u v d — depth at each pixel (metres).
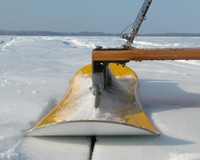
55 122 2.10
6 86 3.95
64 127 2.02
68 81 4.35
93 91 2.47
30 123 2.46
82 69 3.77
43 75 4.97
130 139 2.11
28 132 2.10
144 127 2.06
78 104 2.44
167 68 6.49
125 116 2.26
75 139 2.13
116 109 2.35
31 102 3.10
